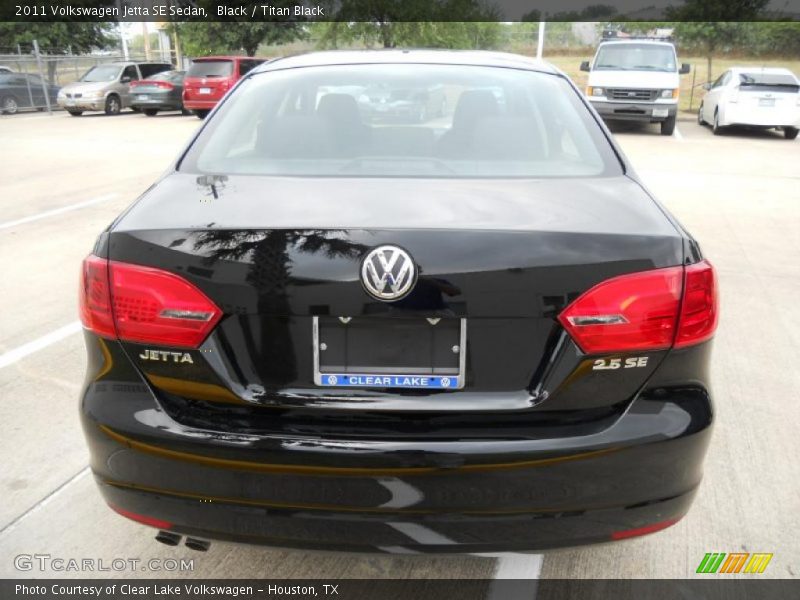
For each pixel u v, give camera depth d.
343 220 1.98
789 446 3.36
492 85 2.97
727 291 5.58
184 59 32.75
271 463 1.90
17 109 22.84
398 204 2.13
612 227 1.99
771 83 16.23
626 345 1.91
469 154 2.65
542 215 2.06
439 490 1.88
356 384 1.92
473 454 1.87
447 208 2.10
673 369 1.97
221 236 1.93
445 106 2.89
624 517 1.97
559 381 1.90
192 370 1.95
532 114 2.85
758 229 7.55
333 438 1.89
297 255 1.88
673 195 9.28
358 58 3.23
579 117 2.87
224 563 2.56
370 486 1.89
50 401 3.72
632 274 1.91
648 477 1.94
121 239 2.00
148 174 10.73
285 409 1.94
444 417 1.92
